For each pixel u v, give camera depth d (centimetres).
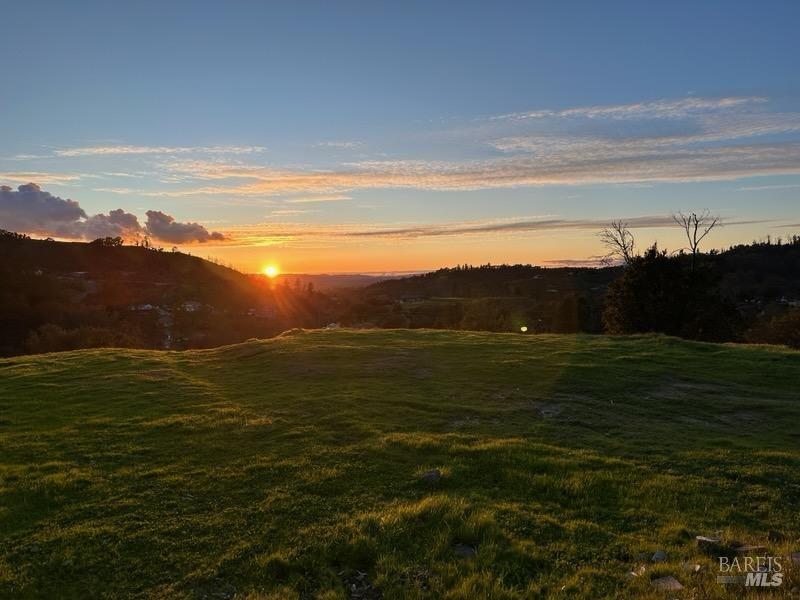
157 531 848
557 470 1066
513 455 1137
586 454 1171
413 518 846
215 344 10319
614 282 4600
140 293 14100
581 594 646
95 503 955
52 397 1781
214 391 1850
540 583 682
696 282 4259
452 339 2875
